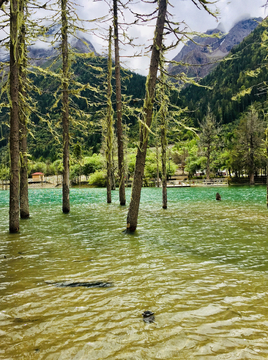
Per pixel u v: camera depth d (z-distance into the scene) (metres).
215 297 3.86
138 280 4.59
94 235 8.84
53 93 12.17
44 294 4.02
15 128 9.25
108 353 2.56
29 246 7.32
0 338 2.83
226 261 5.77
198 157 87.38
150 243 7.58
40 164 120.56
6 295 3.98
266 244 7.39
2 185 75.50
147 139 9.27
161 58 9.52
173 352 2.57
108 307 3.56
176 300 3.76
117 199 27.17
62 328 3.04
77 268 5.30
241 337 2.82
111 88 17.44
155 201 23.27
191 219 12.26
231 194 31.56
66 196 15.23
